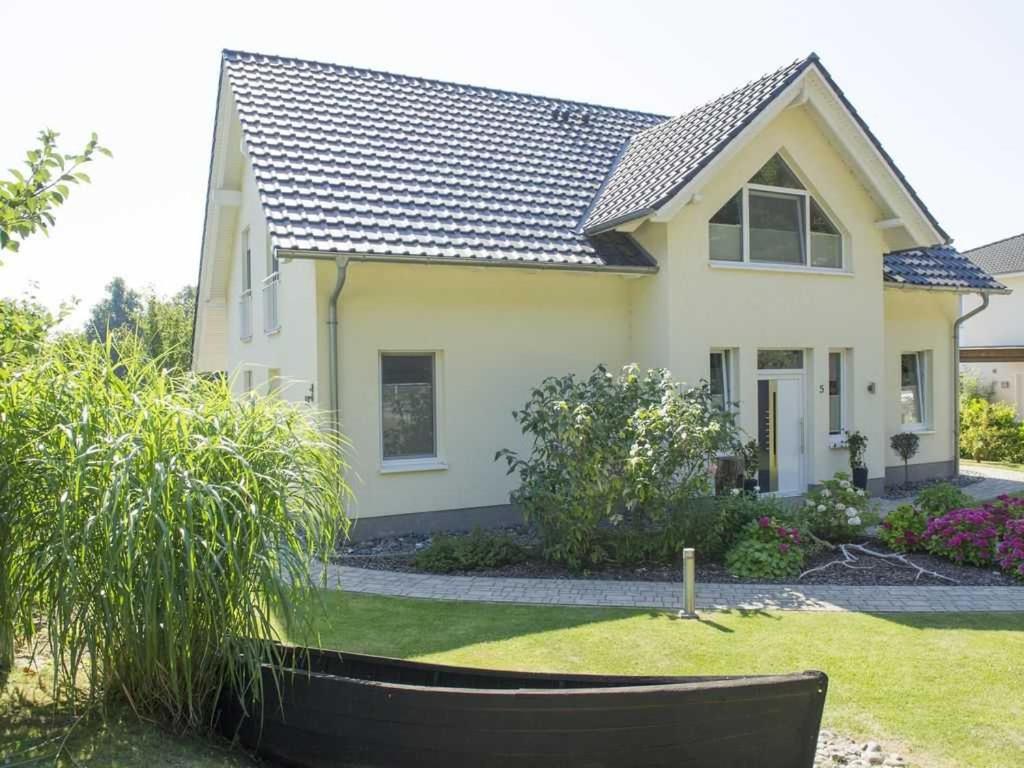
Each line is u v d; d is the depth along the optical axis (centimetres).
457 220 1260
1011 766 486
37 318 562
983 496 1592
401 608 836
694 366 1368
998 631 751
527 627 769
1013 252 3675
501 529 1271
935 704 579
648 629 761
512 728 429
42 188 522
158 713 471
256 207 1592
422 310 1237
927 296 1805
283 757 471
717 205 1391
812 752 432
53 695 489
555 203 1421
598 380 1100
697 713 421
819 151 1498
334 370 1153
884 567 998
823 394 1519
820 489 1270
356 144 1362
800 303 1486
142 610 427
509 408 1312
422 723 439
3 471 452
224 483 455
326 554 532
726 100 1534
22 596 463
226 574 441
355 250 1094
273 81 1455
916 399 1834
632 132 1788
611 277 1406
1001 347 2988
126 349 541
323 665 524
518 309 1319
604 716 422
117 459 425
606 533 1034
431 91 1639
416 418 1262
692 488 1015
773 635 741
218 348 2227
